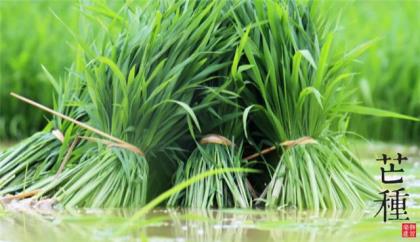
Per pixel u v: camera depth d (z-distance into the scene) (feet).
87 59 30.25
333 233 23.27
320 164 28.22
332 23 30.19
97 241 21.84
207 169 27.89
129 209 26.99
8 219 25.35
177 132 28.37
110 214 25.89
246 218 25.54
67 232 23.08
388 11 64.49
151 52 27.89
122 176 27.71
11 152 30.19
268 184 28.53
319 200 27.81
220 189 27.55
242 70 27.81
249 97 28.50
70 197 27.63
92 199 27.53
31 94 55.11
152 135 27.86
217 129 28.63
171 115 27.94
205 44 27.78
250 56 27.61
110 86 28.22
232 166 27.89
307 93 27.61
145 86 27.45
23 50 57.47
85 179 27.76
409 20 61.82
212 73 28.60
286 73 28.07
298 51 26.96
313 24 29.30
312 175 27.86
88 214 25.91
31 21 61.26
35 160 29.71
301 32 28.73
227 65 28.32
